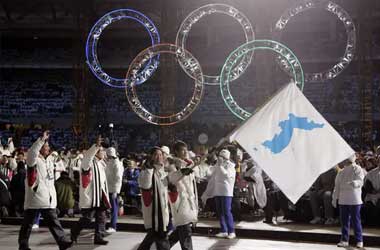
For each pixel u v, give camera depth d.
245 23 20.62
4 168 16.34
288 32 35.44
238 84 36.62
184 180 8.71
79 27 27.80
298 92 7.64
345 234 11.56
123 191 16.33
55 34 35.50
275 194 14.48
